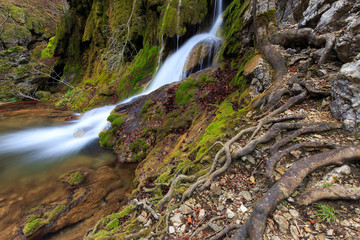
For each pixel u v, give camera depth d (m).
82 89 17.56
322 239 1.92
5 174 5.80
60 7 35.97
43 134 9.31
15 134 9.32
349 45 3.62
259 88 4.98
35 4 32.00
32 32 29.22
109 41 18.50
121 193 4.89
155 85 11.77
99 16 19.30
